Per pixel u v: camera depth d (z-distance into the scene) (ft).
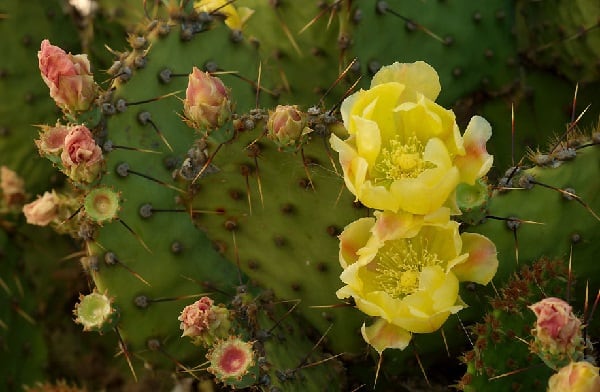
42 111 3.01
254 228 2.47
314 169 2.33
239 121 2.29
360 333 2.53
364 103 2.16
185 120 2.32
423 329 2.19
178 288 2.52
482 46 2.83
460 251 2.19
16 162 3.01
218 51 2.56
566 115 2.94
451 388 2.62
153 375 2.68
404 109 2.15
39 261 3.05
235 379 2.23
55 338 3.06
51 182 3.06
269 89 2.69
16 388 2.95
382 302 2.18
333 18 2.65
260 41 2.74
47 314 3.07
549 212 2.32
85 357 3.06
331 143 2.17
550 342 2.05
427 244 2.24
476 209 2.20
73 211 2.77
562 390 2.01
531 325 2.24
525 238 2.34
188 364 2.57
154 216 2.48
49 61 2.33
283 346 2.47
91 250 2.46
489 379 2.25
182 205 2.50
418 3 2.70
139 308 2.49
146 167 2.49
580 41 2.83
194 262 2.53
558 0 2.85
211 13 2.57
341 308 2.51
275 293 2.55
